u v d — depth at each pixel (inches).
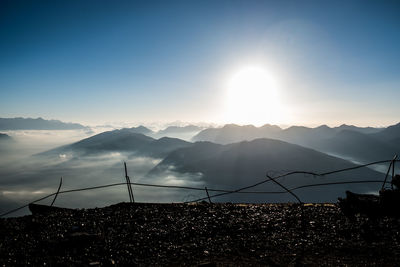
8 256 393.4
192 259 383.6
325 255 378.0
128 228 522.9
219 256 391.9
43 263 372.2
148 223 555.2
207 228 518.6
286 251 399.9
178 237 474.9
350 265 340.8
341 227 491.8
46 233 490.3
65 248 422.6
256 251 405.1
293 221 548.1
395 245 397.4
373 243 412.2
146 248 427.2
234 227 521.3
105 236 477.4
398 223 476.4
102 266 363.9
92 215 617.6
